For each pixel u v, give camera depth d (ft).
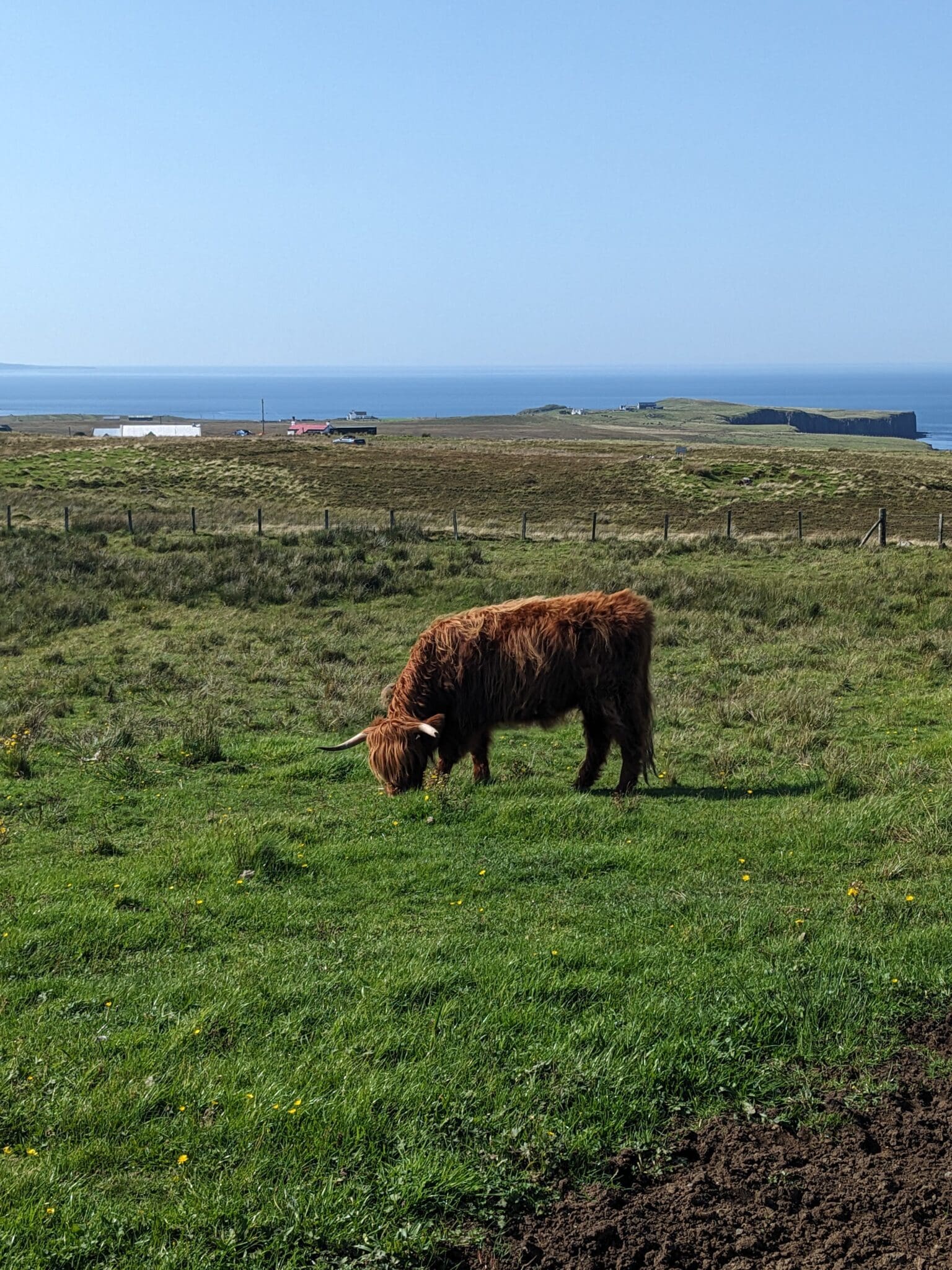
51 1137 15.47
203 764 39.42
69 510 143.13
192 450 225.56
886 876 25.09
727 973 19.85
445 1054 17.31
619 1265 13.32
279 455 220.02
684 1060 17.20
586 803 32.22
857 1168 15.01
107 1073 17.10
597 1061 16.90
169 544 103.65
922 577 79.36
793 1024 18.13
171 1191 14.32
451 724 35.45
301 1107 15.84
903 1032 18.28
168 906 24.38
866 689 50.90
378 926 23.12
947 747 37.60
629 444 288.71
